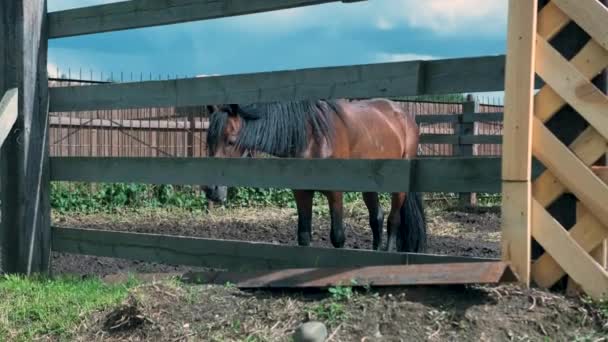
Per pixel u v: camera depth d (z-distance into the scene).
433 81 3.98
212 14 4.92
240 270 4.81
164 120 14.01
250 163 4.68
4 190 5.81
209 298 3.96
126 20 5.41
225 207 13.48
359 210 13.12
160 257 5.24
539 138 3.57
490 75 3.79
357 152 7.38
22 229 5.72
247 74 4.70
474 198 13.77
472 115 12.75
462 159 3.89
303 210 6.79
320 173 4.39
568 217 3.65
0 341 3.96
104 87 5.52
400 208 8.15
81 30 5.66
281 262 4.61
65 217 11.79
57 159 5.83
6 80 5.79
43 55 5.82
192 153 14.16
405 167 4.07
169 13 5.15
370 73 4.18
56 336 3.98
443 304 3.47
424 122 13.42
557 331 3.23
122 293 4.36
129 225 11.08
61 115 12.79
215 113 6.34
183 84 5.03
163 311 3.84
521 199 3.56
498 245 9.28
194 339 3.55
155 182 5.17
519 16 3.55
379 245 8.46
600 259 3.51
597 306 3.35
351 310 3.54
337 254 4.38
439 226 11.35
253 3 4.69
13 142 5.74
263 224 11.37
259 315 3.69
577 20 3.46
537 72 3.57
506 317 3.32
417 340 3.26
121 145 13.30
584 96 3.45
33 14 5.72
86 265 7.35
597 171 3.48
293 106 6.34
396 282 3.65
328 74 4.35
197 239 5.03
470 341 3.20
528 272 3.56
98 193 12.58
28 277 5.53
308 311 3.60
